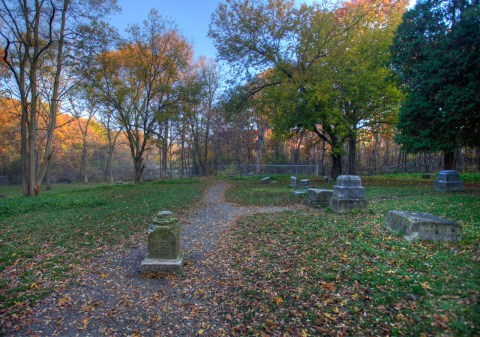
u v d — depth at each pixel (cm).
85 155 4675
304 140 4912
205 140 4309
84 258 641
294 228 810
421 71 1566
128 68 2658
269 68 2311
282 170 3544
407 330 338
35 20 1783
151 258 566
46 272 559
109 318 402
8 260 620
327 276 483
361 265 517
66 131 4416
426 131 1633
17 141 4053
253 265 568
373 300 404
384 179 2405
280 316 388
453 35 1382
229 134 4178
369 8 2245
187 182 2795
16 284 506
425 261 505
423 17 1623
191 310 418
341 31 2069
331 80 1914
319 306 403
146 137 2811
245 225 912
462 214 798
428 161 3944
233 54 2244
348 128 2139
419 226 614
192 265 595
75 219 1047
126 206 1338
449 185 1366
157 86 2797
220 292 467
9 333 366
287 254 611
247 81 2341
